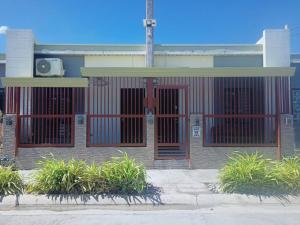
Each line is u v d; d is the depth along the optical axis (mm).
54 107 13859
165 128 13930
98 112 14305
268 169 10086
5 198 9281
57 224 7684
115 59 15867
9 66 15055
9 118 13516
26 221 7926
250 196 9531
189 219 8008
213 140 13875
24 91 13867
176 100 14180
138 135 13898
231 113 14422
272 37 15539
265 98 14383
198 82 14297
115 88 14352
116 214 8500
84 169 9891
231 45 15828
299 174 9766
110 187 9562
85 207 9133
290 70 13539
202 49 15812
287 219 8023
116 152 13523
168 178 11781
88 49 15719
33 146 13570
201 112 14227
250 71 13508
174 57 15891
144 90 14266
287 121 13758
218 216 8281
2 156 13492
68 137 13727
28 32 15125
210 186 10602
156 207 9148
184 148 13781
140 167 10047
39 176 9773
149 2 15234
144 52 15758
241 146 13664
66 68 15727
